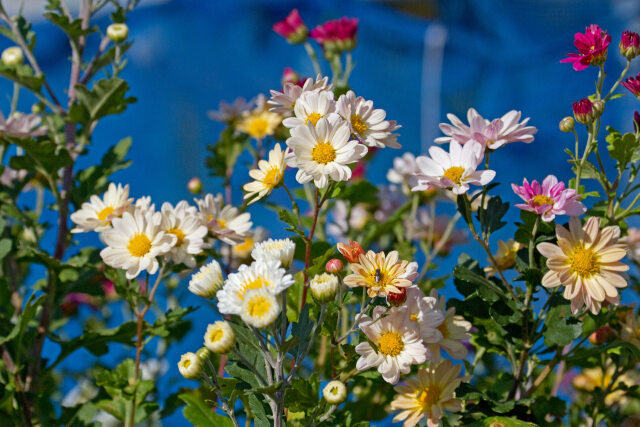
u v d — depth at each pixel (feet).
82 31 4.30
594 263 3.48
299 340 3.49
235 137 4.68
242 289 3.35
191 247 3.75
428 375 3.62
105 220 3.86
